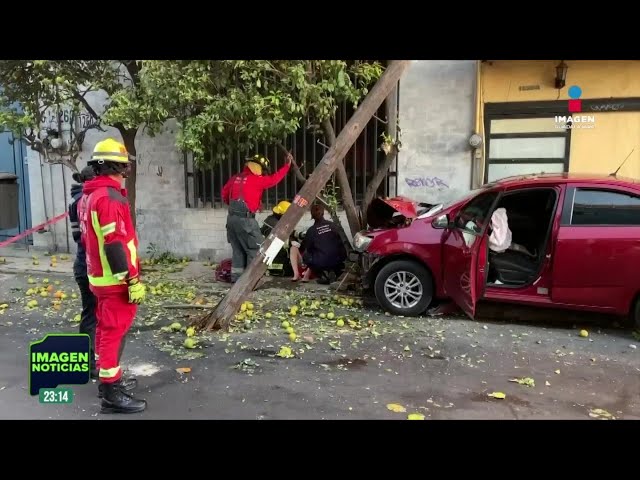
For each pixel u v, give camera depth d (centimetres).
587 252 561
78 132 981
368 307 680
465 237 590
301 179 816
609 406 415
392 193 934
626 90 852
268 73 650
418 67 901
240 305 593
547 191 621
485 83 889
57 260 966
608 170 876
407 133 917
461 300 596
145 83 645
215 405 406
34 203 1049
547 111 878
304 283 808
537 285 585
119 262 364
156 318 616
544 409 408
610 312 571
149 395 421
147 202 995
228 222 763
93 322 464
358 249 681
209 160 784
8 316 625
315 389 436
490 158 908
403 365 490
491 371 480
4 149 1059
